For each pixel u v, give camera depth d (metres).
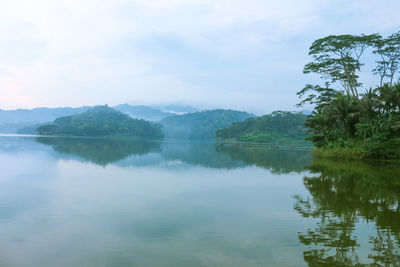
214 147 86.44
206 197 14.66
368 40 45.12
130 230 9.45
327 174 23.67
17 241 8.38
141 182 18.81
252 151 64.88
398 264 7.00
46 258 7.27
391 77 49.97
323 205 13.02
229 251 7.76
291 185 18.34
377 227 9.81
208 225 10.05
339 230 9.57
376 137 37.03
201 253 7.62
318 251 7.77
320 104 53.50
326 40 46.72
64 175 20.89
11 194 14.55
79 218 10.72
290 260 7.20
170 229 9.59
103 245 8.14
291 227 9.84
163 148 66.38
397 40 44.66
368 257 7.41
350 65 48.94
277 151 66.56
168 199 14.10
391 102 38.41
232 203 13.39
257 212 11.83
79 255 7.46
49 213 11.31
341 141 42.12
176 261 7.12
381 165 31.44
